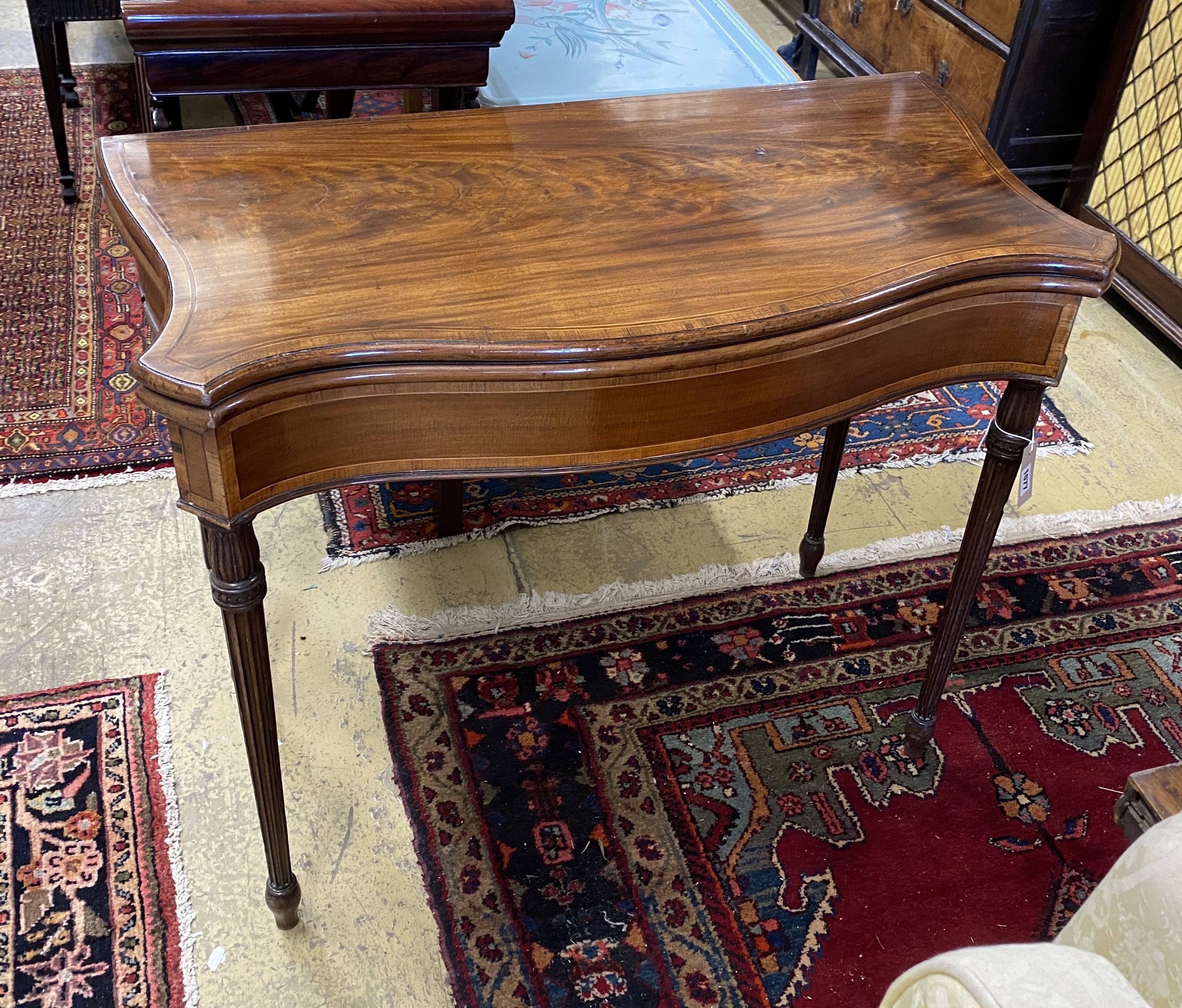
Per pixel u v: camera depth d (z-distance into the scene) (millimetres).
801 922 1503
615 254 1249
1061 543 2135
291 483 1119
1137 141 2633
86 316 2529
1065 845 1623
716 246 1274
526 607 1919
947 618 1582
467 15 2002
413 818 1598
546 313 1136
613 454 1220
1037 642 1932
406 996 1406
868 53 3438
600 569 2016
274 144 1410
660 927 1487
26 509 2051
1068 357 2656
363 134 1455
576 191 1367
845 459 2318
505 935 1470
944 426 2434
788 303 1177
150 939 1438
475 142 1463
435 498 2031
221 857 1538
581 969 1438
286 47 1933
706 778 1677
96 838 1540
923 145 1529
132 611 1878
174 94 1921
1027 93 2812
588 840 1584
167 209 1249
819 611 1963
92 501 2084
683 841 1592
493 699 1765
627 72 2330
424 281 1170
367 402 1102
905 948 1481
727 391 1215
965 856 1600
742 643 1891
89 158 3102
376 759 1674
